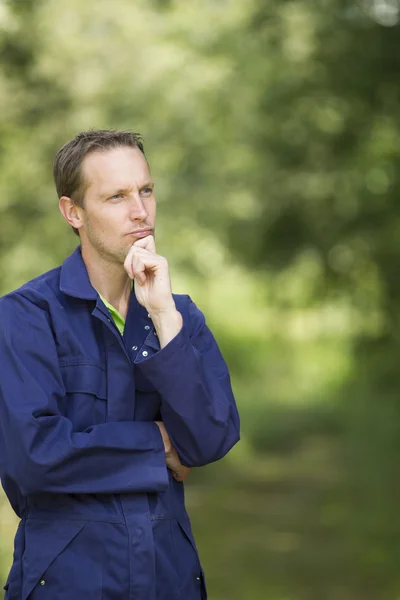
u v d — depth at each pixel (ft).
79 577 14.02
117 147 14.65
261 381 126.52
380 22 63.57
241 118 77.46
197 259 90.58
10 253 51.06
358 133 71.61
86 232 14.82
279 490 70.23
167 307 14.40
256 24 67.51
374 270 79.51
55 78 52.29
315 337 137.18
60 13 55.98
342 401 106.22
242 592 42.57
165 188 83.46
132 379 14.57
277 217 79.41
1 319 14.60
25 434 13.80
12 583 14.65
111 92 66.85
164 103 77.10
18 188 51.44
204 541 55.06
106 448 13.92
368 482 66.80
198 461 14.56
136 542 14.12
